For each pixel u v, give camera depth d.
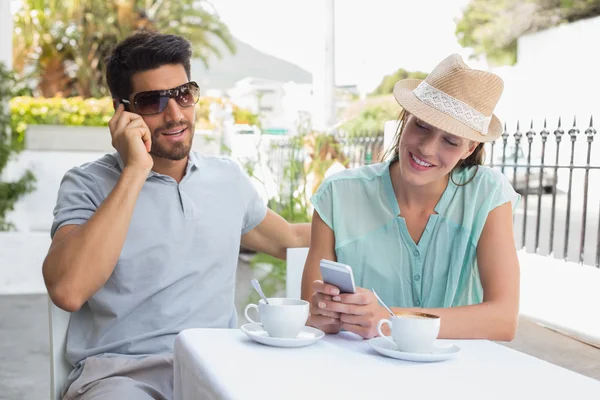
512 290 1.76
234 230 2.07
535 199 12.32
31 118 8.23
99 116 8.39
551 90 13.84
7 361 3.77
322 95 9.45
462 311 1.60
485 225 1.83
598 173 11.05
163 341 1.92
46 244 6.86
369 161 6.56
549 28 14.42
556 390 1.15
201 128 7.25
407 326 1.33
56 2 12.62
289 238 2.26
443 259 1.87
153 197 1.97
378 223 1.90
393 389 1.12
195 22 15.32
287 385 1.12
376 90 17.44
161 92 1.92
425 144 1.70
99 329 1.92
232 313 2.10
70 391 1.80
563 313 4.31
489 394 1.12
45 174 7.89
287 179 5.30
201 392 1.21
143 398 1.72
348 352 1.36
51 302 1.83
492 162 5.42
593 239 8.62
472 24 16.33
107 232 1.78
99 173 1.99
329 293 1.51
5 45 7.68
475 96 1.66
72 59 12.82
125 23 13.13
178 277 1.96
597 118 12.43
